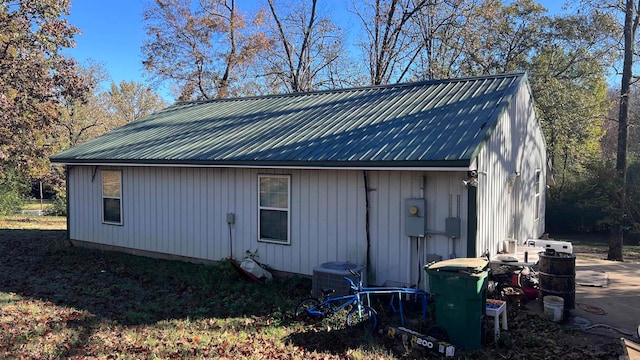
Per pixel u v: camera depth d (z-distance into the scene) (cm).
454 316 572
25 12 1877
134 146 1181
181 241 1080
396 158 715
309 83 3039
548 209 2411
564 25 2520
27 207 3142
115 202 1205
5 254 1230
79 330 630
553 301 670
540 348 571
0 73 1836
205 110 1445
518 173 1072
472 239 715
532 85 2508
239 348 569
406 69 2739
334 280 746
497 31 2586
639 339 538
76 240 1300
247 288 844
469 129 764
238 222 984
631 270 1038
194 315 711
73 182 1298
